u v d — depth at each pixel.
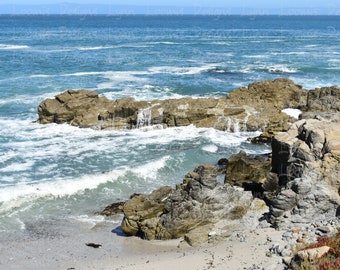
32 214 24.69
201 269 17.56
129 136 37.94
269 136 36.97
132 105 40.19
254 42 123.50
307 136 23.50
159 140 36.97
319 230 19.16
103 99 42.28
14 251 20.94
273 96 44.59
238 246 19.44
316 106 40.88
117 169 30.34
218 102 41.53
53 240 22.09
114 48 99.94
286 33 171.88
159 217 22.66
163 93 52.44
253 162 27.59
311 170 22.19
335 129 23.33
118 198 26.97
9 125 40.38
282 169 24.39
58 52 89.94
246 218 22.33
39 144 35.50
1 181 28.23
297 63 79.12
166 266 18.36
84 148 34.78
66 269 19.19
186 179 24.02
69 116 40.75
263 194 24.81
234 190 23.36
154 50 97.56
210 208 22.44
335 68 72.69
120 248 21.27
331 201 20.66
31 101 48.28
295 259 15.23
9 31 161.50
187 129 39.62
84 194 27.22
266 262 17.20
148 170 30.55
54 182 27.83
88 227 23.58
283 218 20.89
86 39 124.44
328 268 13.00
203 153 34.44
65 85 56.16
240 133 39.28
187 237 21.25
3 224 23.53
